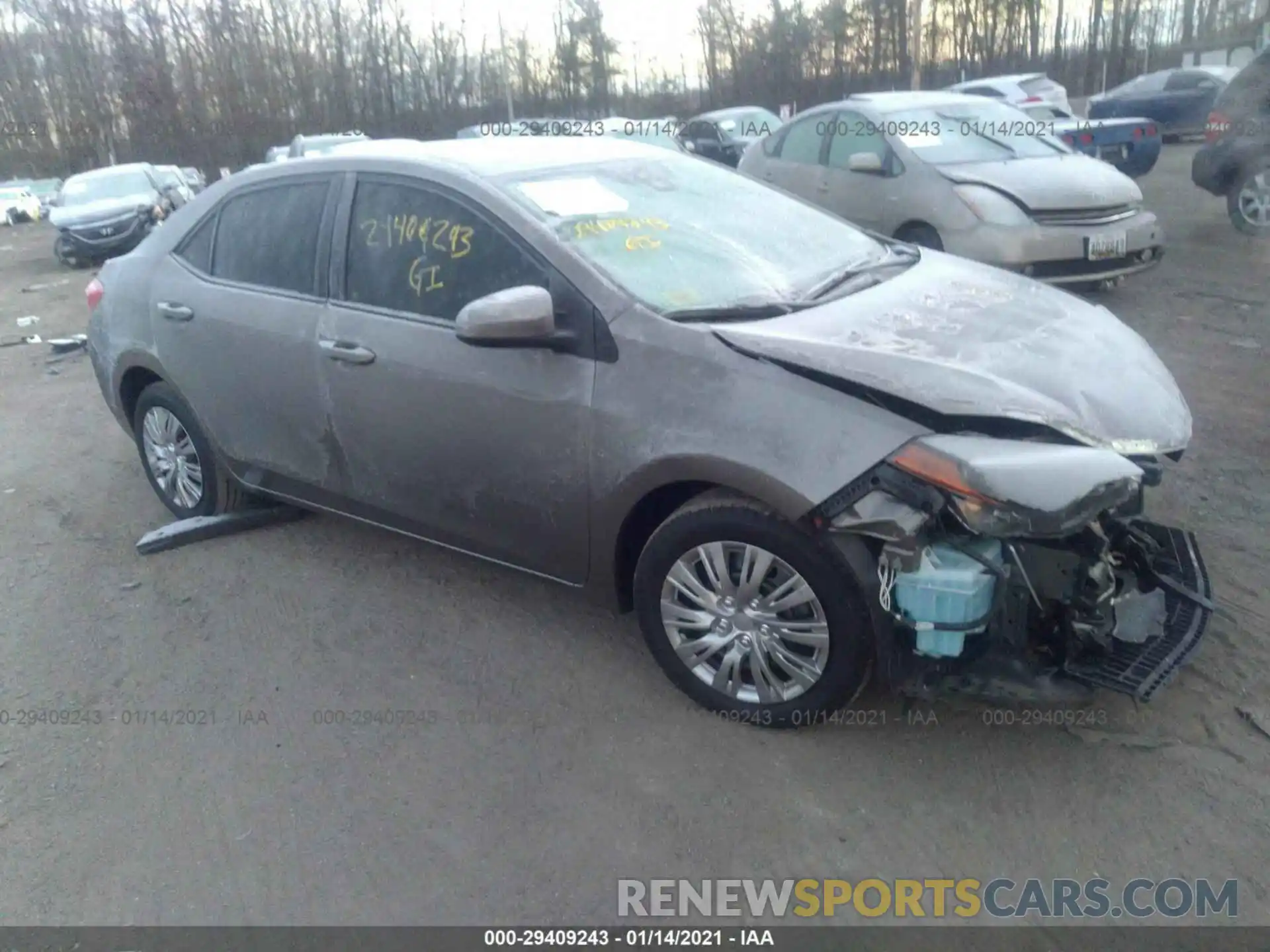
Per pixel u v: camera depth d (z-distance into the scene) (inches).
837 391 123.9
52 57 1593.3
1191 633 130.6
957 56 1665.8
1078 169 335.3
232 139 1540.4
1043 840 115.9
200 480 202.8
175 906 114.0
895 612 121.8
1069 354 138.6
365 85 1542.8
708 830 120.3
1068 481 114.8
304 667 156.9
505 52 1435.8
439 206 157.0
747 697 135.8
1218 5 1362.0
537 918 110.1
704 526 131.6
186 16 1525.6
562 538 146.3
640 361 134.4
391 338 157.6
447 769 132.8
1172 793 120.9
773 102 1530.5
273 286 177.3
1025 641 124.6
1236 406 234.7
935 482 115.9
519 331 135.0
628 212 157.4
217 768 135.7
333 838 122.5
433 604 172.9
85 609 178.2
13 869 120.5
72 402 314.7
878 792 124.2
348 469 170.9
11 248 987.9
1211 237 435.5
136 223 733.3
